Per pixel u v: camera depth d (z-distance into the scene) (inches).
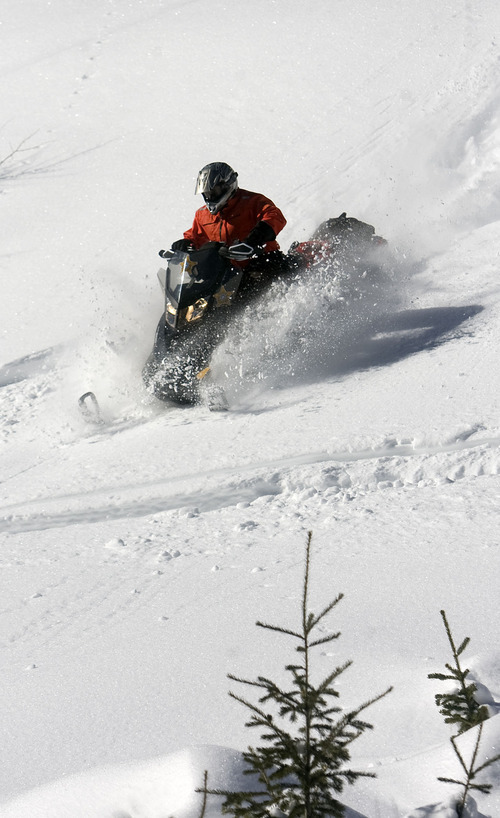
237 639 299.1
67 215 1275.8
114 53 1806.1
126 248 1135.6
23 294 1054.4
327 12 1782.7
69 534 476.1
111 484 543.5
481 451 477.1
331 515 432.5
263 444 558.3
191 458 559.5
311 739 178.7
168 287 677.9
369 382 640.4
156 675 283.4
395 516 412.5
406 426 537.6
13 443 680.4
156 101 1594.5
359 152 1270.9
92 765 233.6
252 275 701.9
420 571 333.7
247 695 257.0
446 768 196.2
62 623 350.6
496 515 388.5
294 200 1170.6
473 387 582.2
